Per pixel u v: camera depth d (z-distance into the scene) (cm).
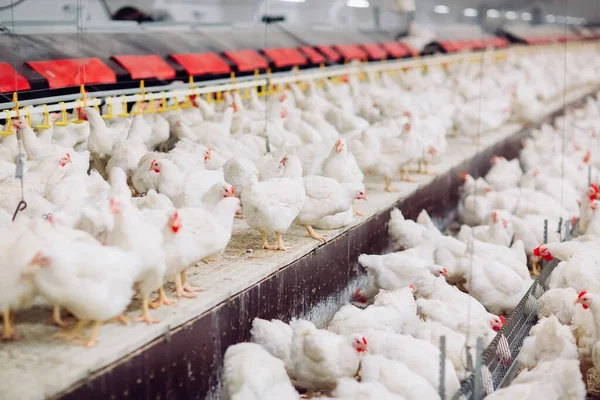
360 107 1374
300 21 2114
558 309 658
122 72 1124
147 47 1248
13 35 995
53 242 463
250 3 1820
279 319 658
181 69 1240
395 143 961
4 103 823
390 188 985
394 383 494
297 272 686
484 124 1402
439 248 800
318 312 742
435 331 599
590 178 1144
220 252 559
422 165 1145
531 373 525
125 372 461
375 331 567
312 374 538
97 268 438
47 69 996
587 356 610
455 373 527
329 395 559
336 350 528
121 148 813
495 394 495
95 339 463
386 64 1786
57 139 885
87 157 786
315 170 855
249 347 521
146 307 504
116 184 554
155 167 711
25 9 1192
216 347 561
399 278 729
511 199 1020
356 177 836
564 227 932
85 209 532
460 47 2408
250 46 1516
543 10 3403
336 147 802
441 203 1151
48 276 438
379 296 654
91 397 434
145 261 481
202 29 1507
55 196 630
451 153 1310
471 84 1686
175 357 510
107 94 973
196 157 798
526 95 1752
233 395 473
